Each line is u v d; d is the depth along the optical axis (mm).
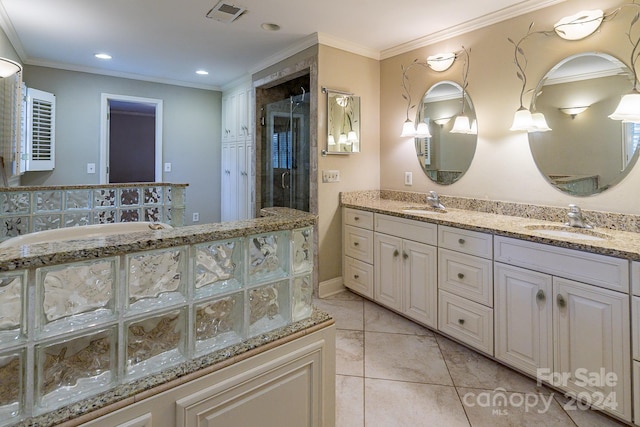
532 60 2365
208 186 5223
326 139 3135
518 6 2398
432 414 1707
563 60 2223
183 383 884
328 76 3113
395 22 2738
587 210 2137
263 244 1084
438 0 2383
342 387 1915
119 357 825
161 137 4797
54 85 4016
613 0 2008
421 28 2846
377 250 2910
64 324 756
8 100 2803
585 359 1678
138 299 853
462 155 2822
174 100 4863
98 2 2477
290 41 3199
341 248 3324
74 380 771
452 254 2305
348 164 3305
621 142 2010
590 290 1647
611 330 1586
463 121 2787
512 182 2516
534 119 2350
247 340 1032
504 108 2535
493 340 2090
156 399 843
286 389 1098
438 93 2982
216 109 5227
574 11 2160
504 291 2016
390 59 3373
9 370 698
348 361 2166
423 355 2230
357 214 3102
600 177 2094
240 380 985
